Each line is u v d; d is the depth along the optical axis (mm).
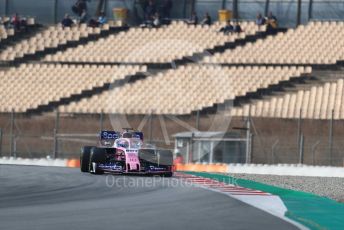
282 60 142250
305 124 123188
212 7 165500
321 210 47688
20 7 169625
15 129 131375
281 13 162625
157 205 47312
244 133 122938
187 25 154875
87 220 39531
